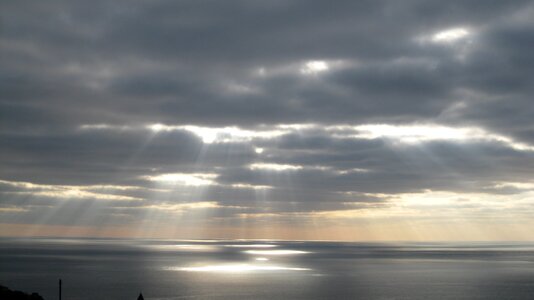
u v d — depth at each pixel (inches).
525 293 5885.8
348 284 6688.0
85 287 6122.1
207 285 6437.0
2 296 3179.1
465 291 6043.3
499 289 6259.8
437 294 5777.6
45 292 5654.5
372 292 5905.5
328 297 5482.3
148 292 5703.7
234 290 5944.9
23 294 3304.6
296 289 6102.4
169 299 5191.9
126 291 5767.7
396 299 5378.9
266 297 5403.5
